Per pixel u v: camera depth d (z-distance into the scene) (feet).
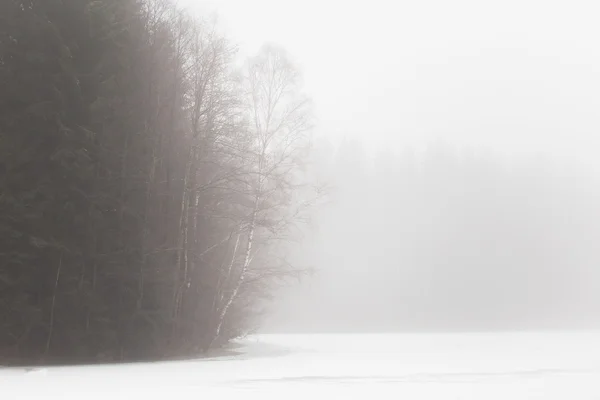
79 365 62.08
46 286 63.93
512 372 55.98
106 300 67.67
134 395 37.17
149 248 72.02
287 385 44.09
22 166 64.75
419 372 56.08
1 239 62.28
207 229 86.84
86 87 70.33
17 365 61.62
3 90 65.82
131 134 73.56
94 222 67.15
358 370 57.82
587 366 62.80
